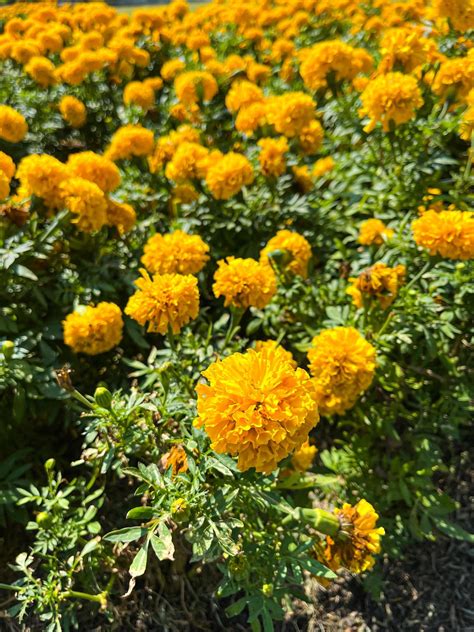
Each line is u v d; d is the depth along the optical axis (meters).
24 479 0.54
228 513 0.43
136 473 0.39
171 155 0.82
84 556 0.50
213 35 1.49
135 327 0.65
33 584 0.47
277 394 0.33
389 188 0.74
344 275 0.67
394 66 0.76
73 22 1.48
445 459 0.65
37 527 0.47
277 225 0.77
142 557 0.36
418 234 0.53
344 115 0.86
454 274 0.60
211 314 0.74
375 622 0.54
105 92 1.22
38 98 1.15
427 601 0.55
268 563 0.44
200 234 0.77
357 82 0.89
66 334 0.56
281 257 0.61
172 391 0.52
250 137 0.96
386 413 0.61
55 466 0.60
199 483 0.38
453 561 0.58
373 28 1.25
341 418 0.66
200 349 0.57
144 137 0.79
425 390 0.65
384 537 0.55
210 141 1.00
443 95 0.73
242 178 0.70
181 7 1.63
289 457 0.40
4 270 0.57
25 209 0.61
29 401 0.56
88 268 0.65
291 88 1.15
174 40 1.40
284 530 0.47
